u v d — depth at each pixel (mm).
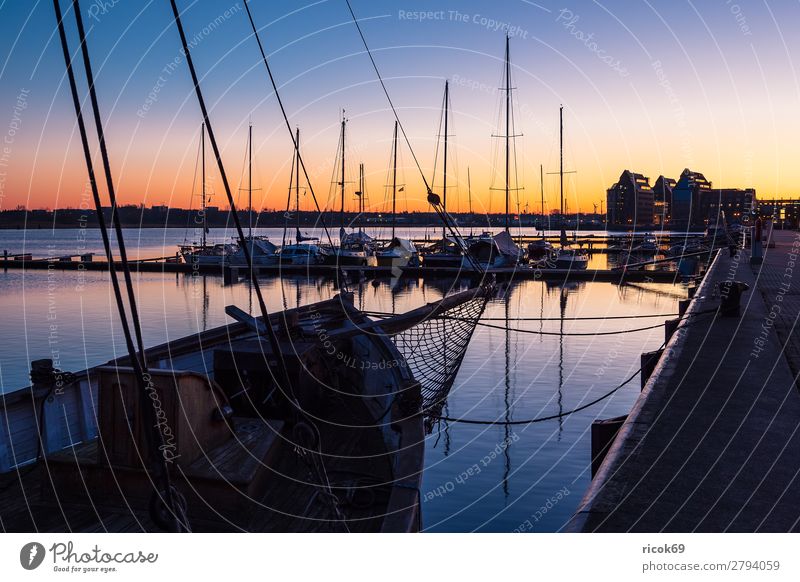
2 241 124938
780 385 7129
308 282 46375
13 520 5059
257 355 7172
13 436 6391
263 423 6453
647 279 43625
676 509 4031
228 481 5070
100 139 3822
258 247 51469
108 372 5203
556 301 35031
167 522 4102
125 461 5172
